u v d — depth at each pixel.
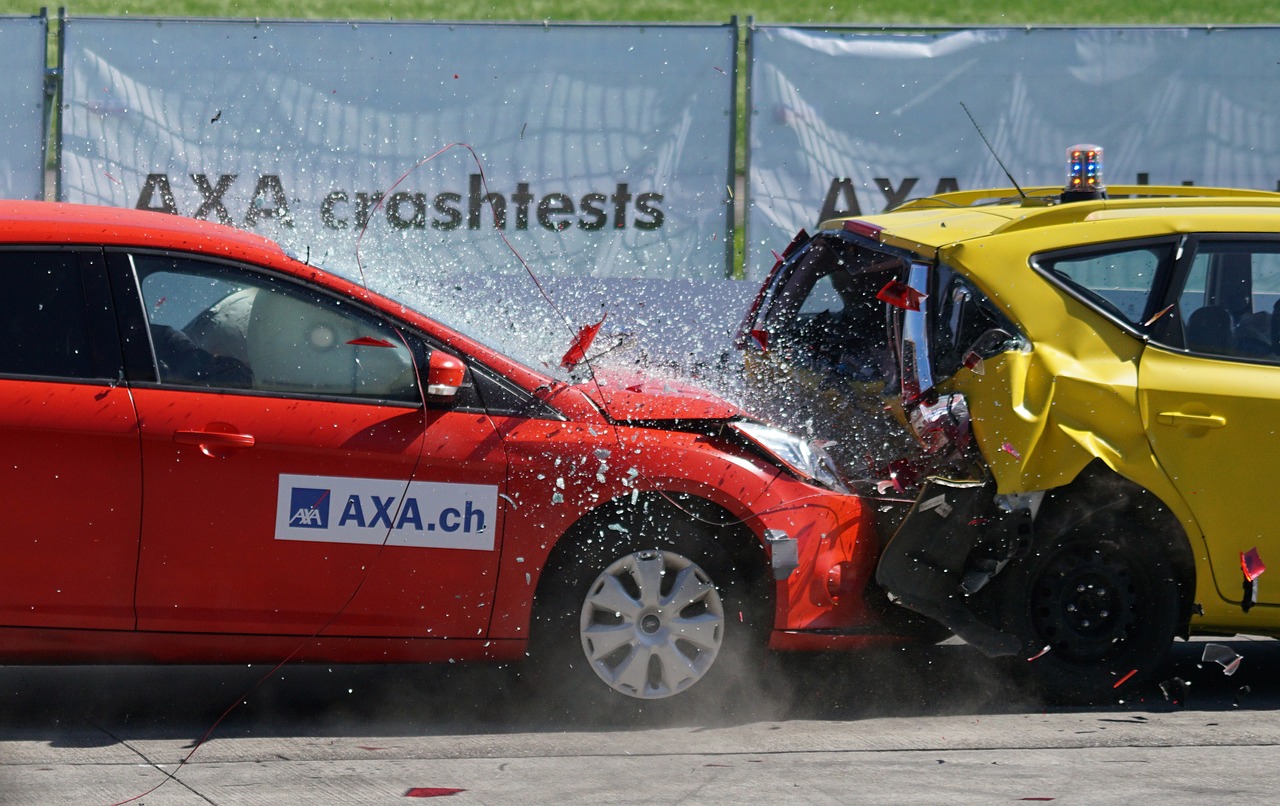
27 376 17.38
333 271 19.33
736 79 34.56
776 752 17.66
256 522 17.58
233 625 17.67
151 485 17.36
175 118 34.25
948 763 17.30
